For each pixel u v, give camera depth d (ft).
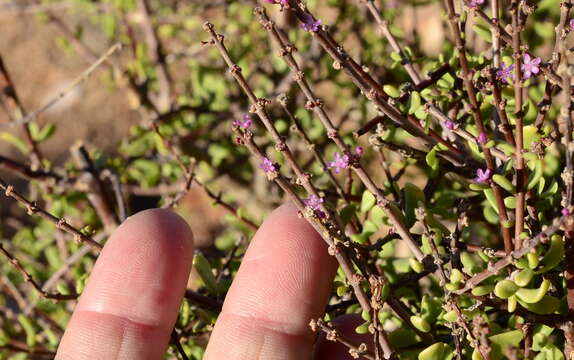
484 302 0.41
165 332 0.48
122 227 0.50
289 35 0.79
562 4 0.40
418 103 0.44
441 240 0.44
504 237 0.41
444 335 0.45
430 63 0.57
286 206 0.50
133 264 0.48
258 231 0.49
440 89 0.49
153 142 0.81
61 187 0.72
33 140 0.73
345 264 0.41
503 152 0.43
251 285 0.47
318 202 0.42
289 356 0.46
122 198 0.68
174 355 0.54
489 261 0.42
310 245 0.48
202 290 0.58
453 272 0.40
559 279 0.43
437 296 0.52
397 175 0.54
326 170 0.53
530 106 0.48
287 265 0.47
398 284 0.47
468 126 0.47
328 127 0.42
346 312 0.54
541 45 0.65
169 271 0.49
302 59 0.80
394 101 0.45
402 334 0.43
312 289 0.47
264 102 0.41
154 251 0.49
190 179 0.62
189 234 0.51
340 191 0.54
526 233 0.40
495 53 0.46
